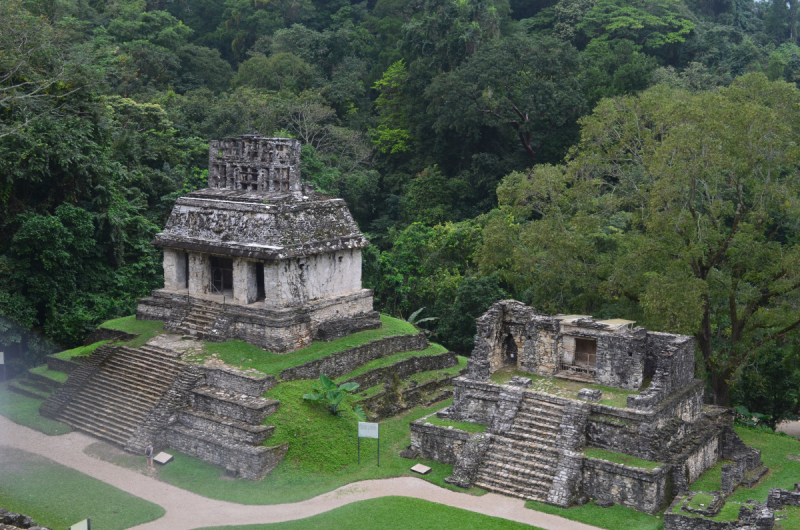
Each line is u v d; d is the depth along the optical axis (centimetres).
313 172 6556
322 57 8788
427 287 5434
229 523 2514
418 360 3850
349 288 3922
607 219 4525
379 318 4038
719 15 9700
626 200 4122
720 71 7862
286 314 3503
